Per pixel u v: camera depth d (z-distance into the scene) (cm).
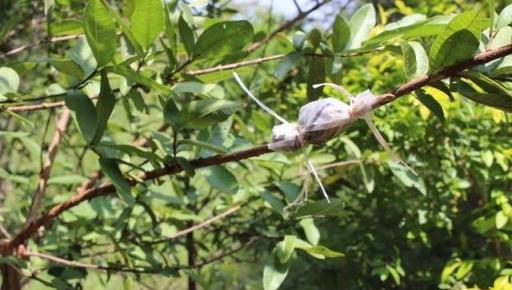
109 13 159
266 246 267
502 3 235
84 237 225
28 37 266
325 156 215
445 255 259
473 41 143
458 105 231
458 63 144
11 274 202
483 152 224
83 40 176
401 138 233
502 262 221
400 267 237
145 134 244
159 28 164
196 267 230
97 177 220
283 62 183
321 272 252
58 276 205
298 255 245
